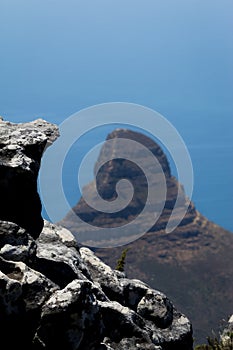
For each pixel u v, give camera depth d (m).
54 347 16.70
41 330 16.66
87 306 16.94
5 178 18.56
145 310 22.61
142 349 19.53
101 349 17.52
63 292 16.86
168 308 22.91
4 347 16.61
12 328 16.73
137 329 19.86
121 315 19.92
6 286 16.64
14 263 17.53
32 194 19.17
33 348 16.67
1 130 19.95
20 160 18.81
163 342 21.38
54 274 19.12
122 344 19.55
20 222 18.98
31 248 18.22
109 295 22.23
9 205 18.77
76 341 16.78
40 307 16.89
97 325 17.17
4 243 18.05
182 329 22.58
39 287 17.11
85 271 21.03
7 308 16.66
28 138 19.75
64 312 16.61
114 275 22.73
